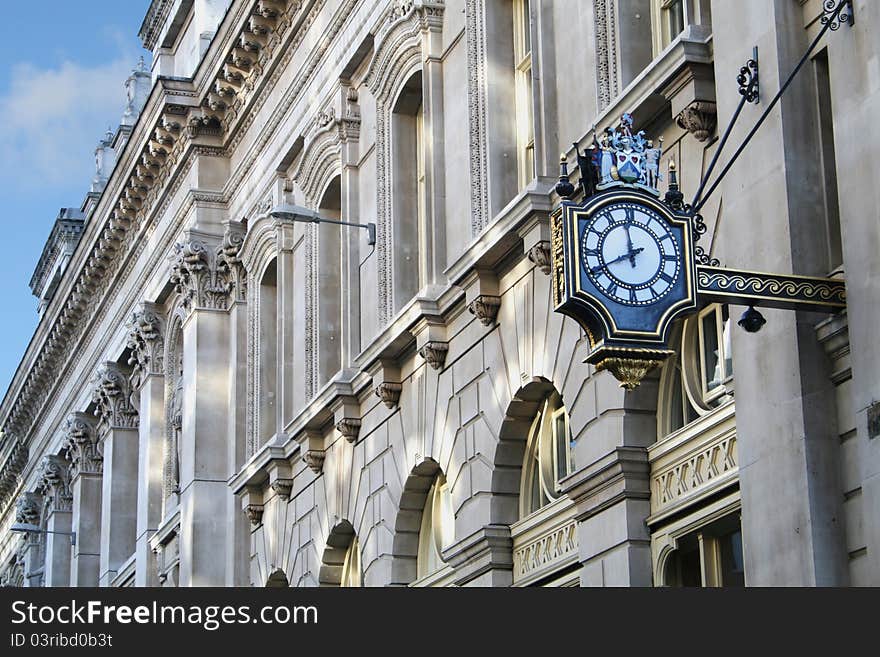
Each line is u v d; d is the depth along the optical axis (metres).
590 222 17.33
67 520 69.19
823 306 17.69
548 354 26.41
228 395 45.78
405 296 33.41
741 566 21.69
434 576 30.98
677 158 22.86
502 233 27.23
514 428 28.11
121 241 57.09
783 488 18.08
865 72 17.59
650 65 22.61
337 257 38.81
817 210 18.66
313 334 38.75
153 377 53.00
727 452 21.64
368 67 36.84
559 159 26.61
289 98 41.62
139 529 52.75
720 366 22.33
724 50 20.42
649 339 17.09
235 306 45.47
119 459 58.34
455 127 31.45
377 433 34.16
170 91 46.97
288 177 42.06
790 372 18.16
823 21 18.25
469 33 30.44
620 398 23.80
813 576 17.42
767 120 19.14
